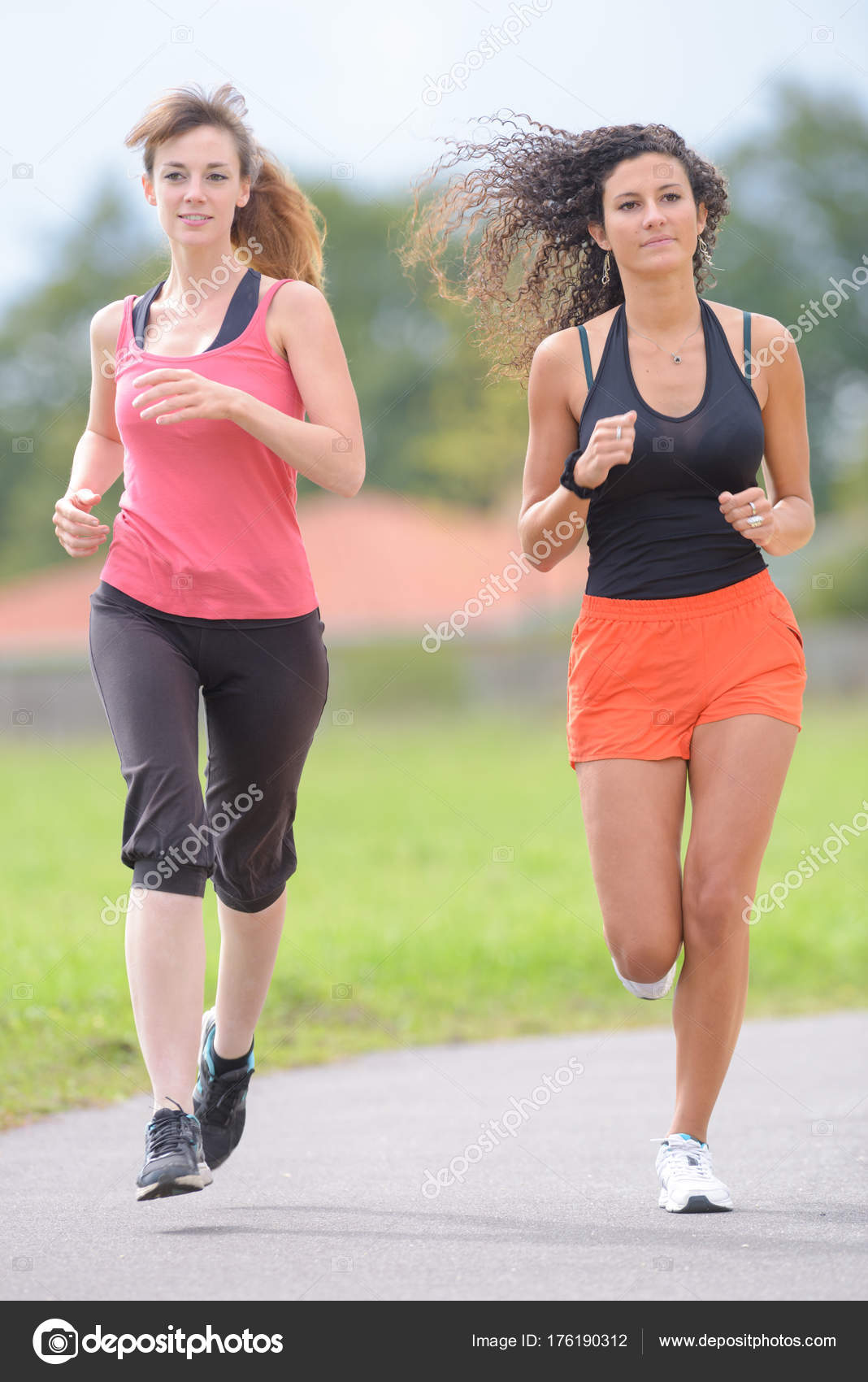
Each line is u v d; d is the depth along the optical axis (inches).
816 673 5354.3
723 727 523.8
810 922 1425.9
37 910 1362.0
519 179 601.9
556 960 1226.6
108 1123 717.3
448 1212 533.3
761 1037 989.8
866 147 7431.1
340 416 528.7
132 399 532.1
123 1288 440.1
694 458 526.0
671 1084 832.3
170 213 535.2
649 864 523.2
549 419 558.9
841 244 7313.0
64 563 7564.0
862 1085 799.7
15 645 6008.9
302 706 538.9
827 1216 517.3
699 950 525.3
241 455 523.2
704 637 524.7
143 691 508.7
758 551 539.2
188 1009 487.5
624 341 544.4
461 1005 1099.9
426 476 6609.3
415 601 5516.7
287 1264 461.1
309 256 589.6
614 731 528.7
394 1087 828.0
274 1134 701.3
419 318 7185.0
